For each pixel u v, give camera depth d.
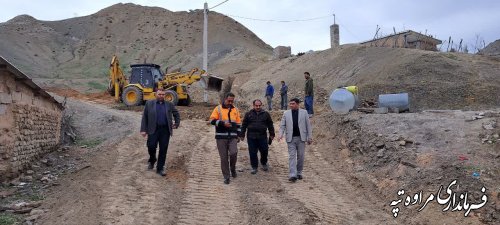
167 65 54.06
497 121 9.21
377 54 23.69
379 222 6.58
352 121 11.31
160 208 6.77
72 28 76.44
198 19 73.31
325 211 7.01
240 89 29.12
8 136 7.65
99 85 42.22
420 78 19.16
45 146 9.94
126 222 6.10
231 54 49.16
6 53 54.91
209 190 7.92
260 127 9.17
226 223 6.33
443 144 8.71
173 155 10.20
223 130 8.53
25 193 7.28
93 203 6.77
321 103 20.25
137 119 14.77
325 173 9.32
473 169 7.38
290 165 8.71
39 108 9.39
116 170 8.80
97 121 13.84
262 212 6.72
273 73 30.11
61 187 7.66
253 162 9.16
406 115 10.95
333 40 35.94
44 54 63.03
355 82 21.05
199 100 28.64
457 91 17.83
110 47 67.81
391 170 8.41
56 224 5.93
